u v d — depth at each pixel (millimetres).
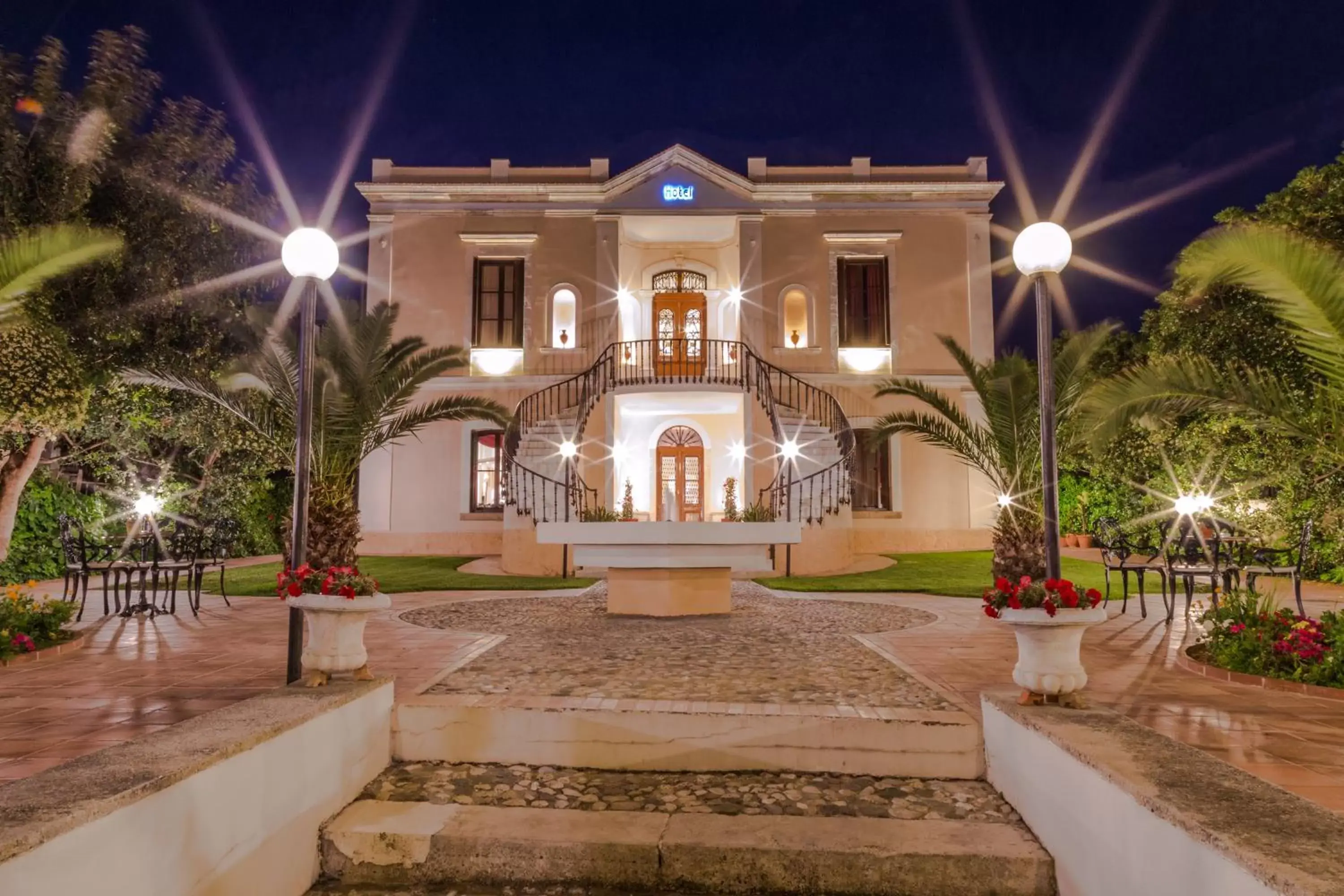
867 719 4043
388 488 16828
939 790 3832
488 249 17391
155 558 8203
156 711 4406
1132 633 7164
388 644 6332
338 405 7492
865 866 3164
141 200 11000
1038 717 3414
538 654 5887
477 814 3562
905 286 17312
